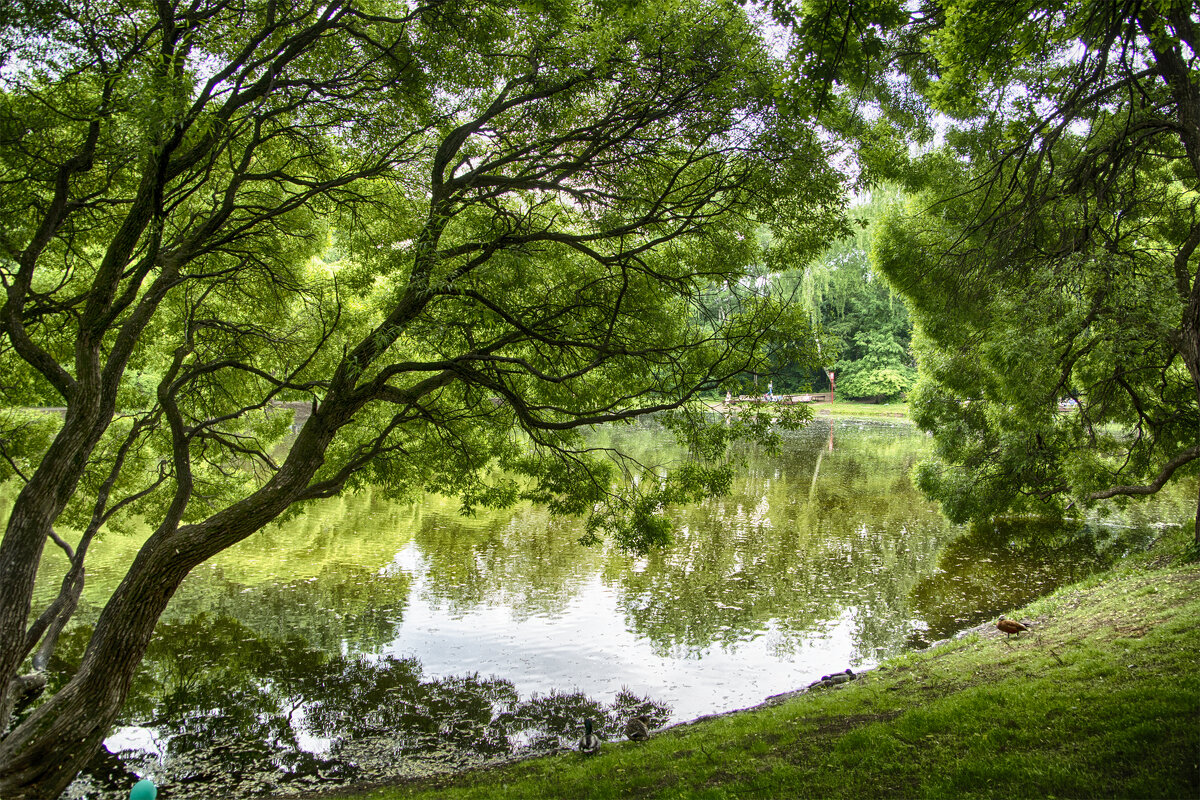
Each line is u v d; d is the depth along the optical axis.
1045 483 16.48
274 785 8.72
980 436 17.84
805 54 6.39
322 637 13.42
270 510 7.63
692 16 8.02
